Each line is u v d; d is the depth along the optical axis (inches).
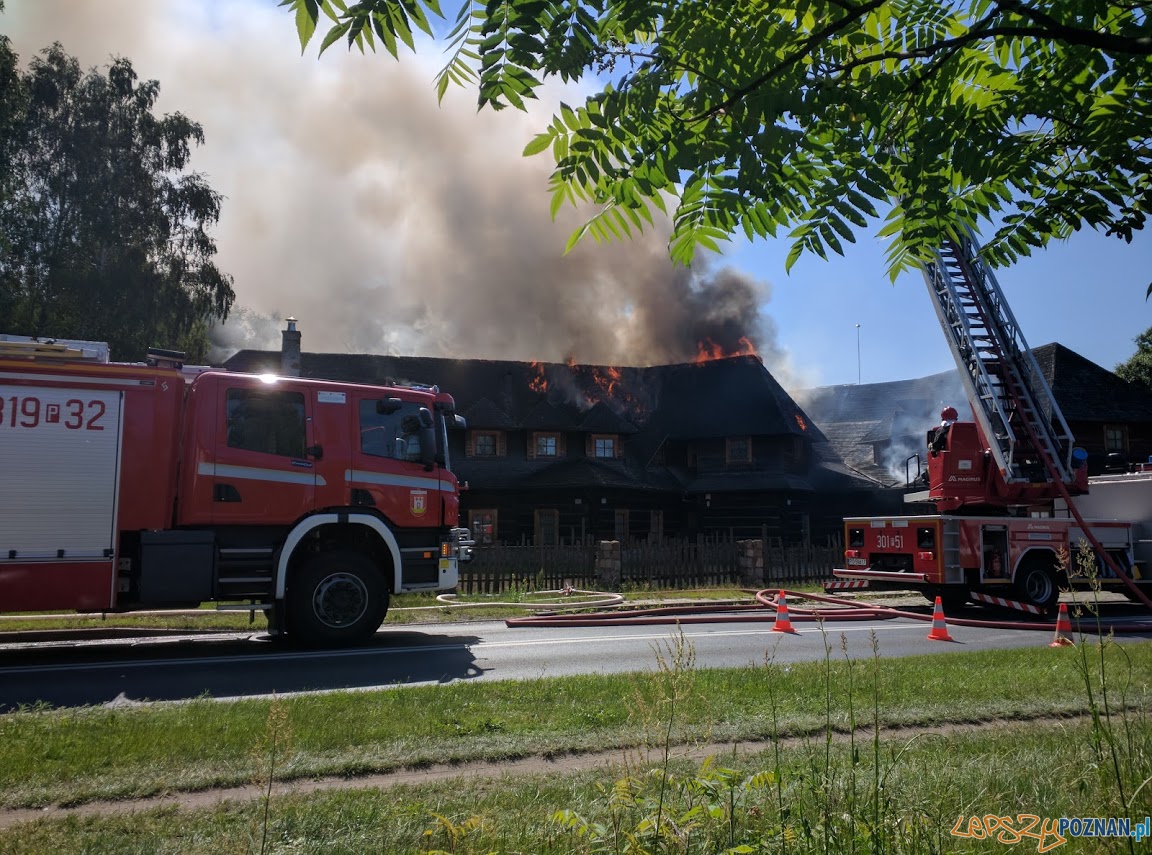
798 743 235.5
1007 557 665.0
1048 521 684.7
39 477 404.8
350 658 417.1
